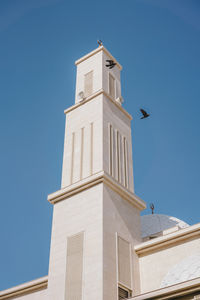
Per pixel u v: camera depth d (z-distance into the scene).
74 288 32.94
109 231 35.16
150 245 36.72
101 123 42.28
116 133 43.88
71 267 34.34
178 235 35.81
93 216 35.84
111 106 45.25
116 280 33.03
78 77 50.28
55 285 34.34
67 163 42.59
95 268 32.62
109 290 31.78
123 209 38.41
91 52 51.00
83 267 33.47
